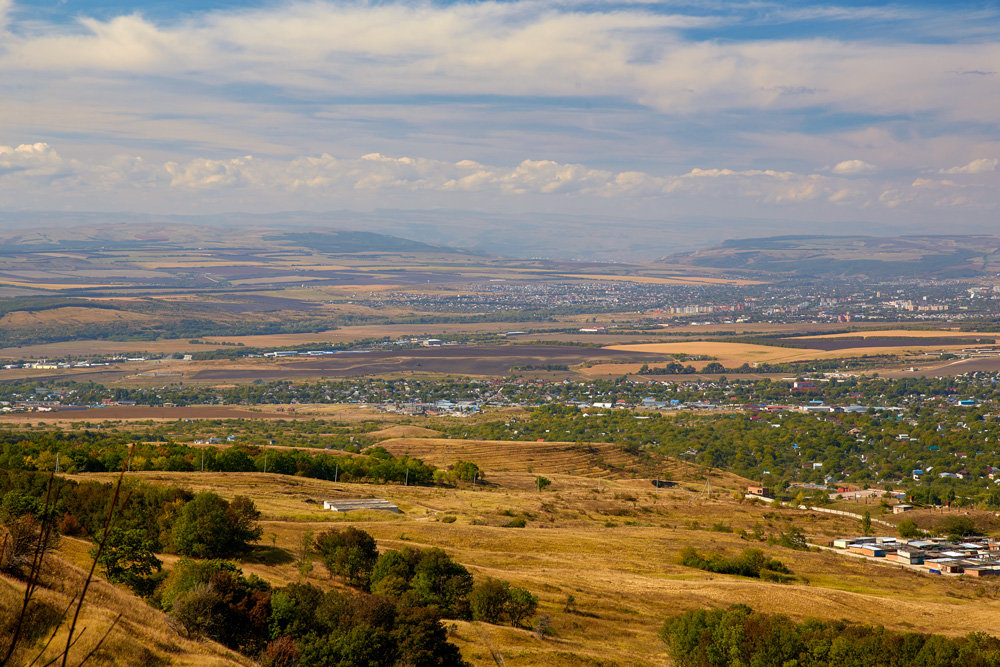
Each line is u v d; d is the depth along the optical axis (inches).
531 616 3737.7
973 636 3599.9
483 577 4173.2
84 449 6924.2
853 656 3255.4
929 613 4439.0
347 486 7313.0
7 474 3663.9
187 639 2158.0
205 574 2694.4
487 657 3070.9
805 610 4266.7
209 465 7401.6
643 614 4033.0
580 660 3189.0
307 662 2401.6
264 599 2618.1
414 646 2613.2
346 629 2588.6
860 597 4626.0
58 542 2898.6
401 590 3545.8
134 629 1973.4
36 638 1691.7
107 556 2719.0
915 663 3218.5
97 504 3599.9
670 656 3496.6
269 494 6314.0
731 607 3905.0
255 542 4119.1
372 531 5162.4
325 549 3885.3
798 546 6697.8
